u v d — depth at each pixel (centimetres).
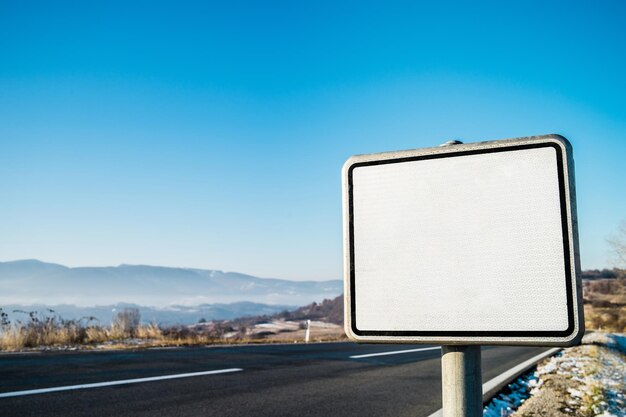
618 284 5234
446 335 115
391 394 741
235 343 1576
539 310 109
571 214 110
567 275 108
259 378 834
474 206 117
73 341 1359
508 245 113
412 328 118
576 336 105
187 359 1016
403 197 123
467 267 116
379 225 124
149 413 557
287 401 664
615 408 662
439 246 119
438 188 121
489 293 113
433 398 716
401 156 125
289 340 1798
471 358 123
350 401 682
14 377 721
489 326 112
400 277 121
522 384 906
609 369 1153
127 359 962
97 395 628
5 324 1241
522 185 115
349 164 130
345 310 124
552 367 1147
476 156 119
